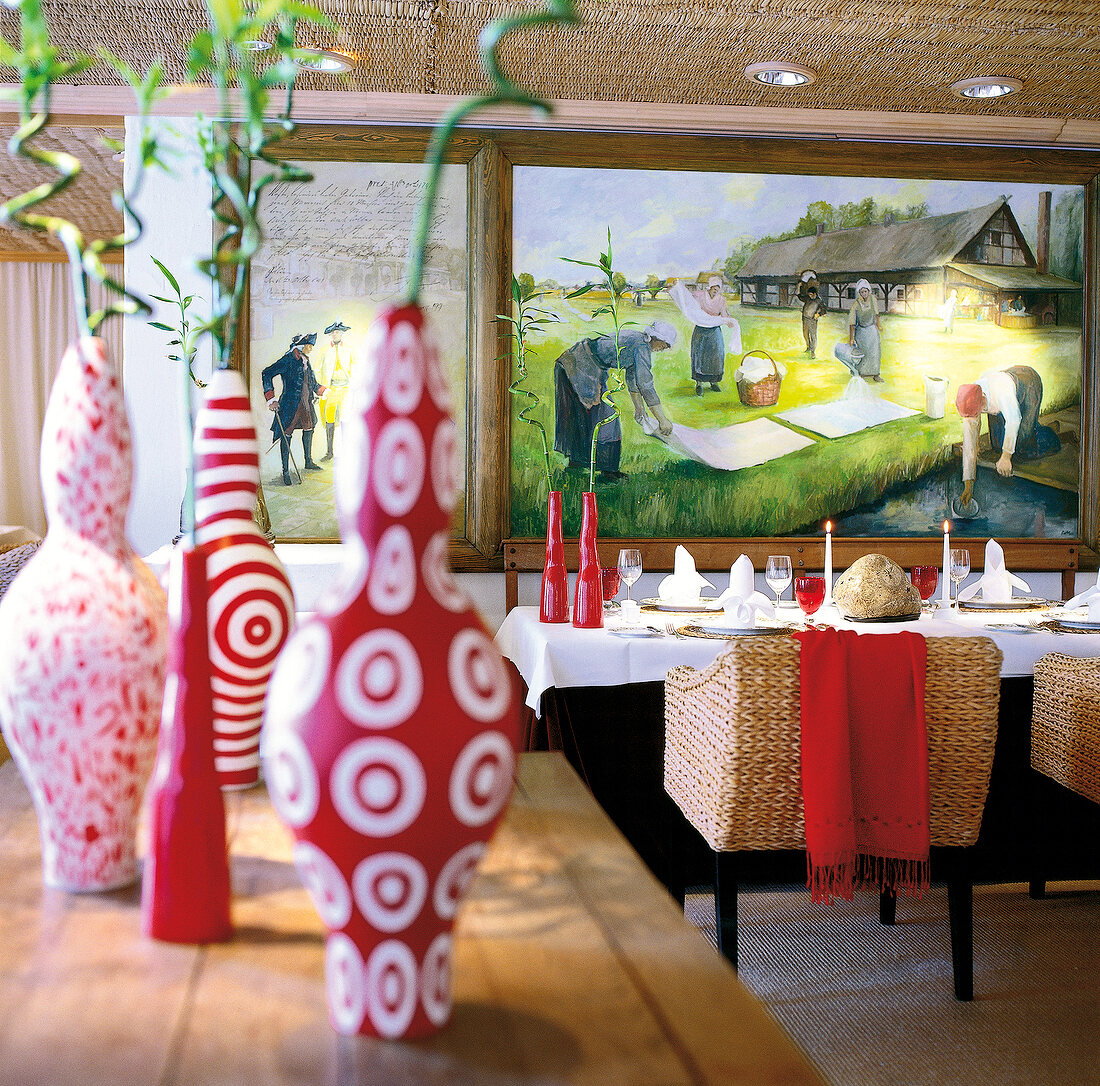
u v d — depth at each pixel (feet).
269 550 3.56
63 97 13.78
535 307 14.70
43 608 2.61
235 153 2.78
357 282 14.51
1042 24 12.17
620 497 14.98
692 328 15.02
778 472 15.26
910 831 6.69
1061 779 7.95
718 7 11.75
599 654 8.70
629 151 14.75
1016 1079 6.39
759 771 6.73
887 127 15.16
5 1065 1.89
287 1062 1.91
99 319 2.72
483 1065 1.90
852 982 7.81
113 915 2.61
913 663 6.64
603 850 3.13
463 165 14.56
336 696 1.90
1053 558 15.69
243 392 3.46
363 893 1.93
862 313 15.38
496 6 11.65
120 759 2.69
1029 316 15.76
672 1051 1.95
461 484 14.73
